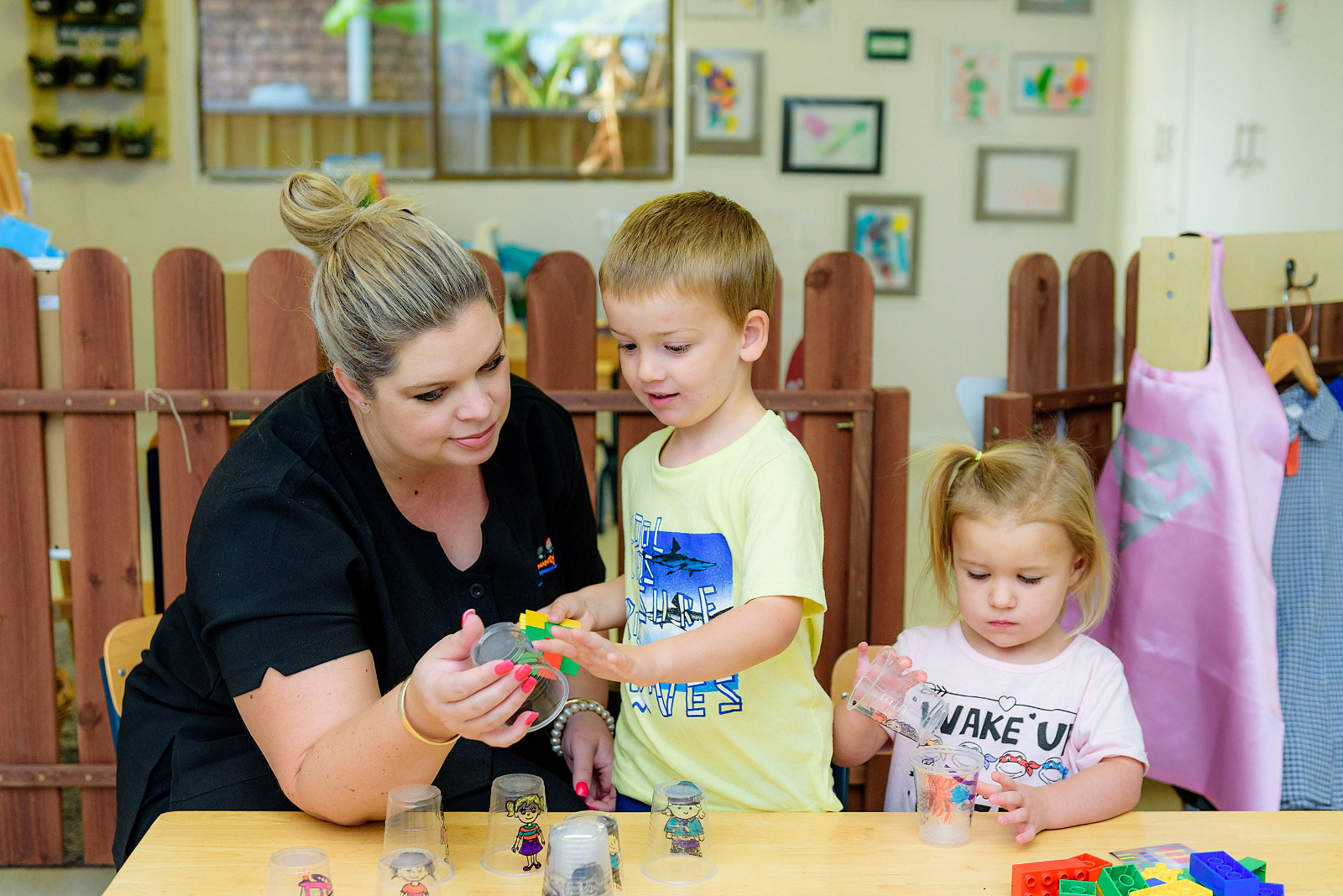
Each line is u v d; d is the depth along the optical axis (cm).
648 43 650
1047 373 222
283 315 205
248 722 119
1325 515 190
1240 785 177
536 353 209
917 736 126
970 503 140
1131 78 610
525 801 107
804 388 213
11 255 203
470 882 104
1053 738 143
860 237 648
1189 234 175
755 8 628
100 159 620
